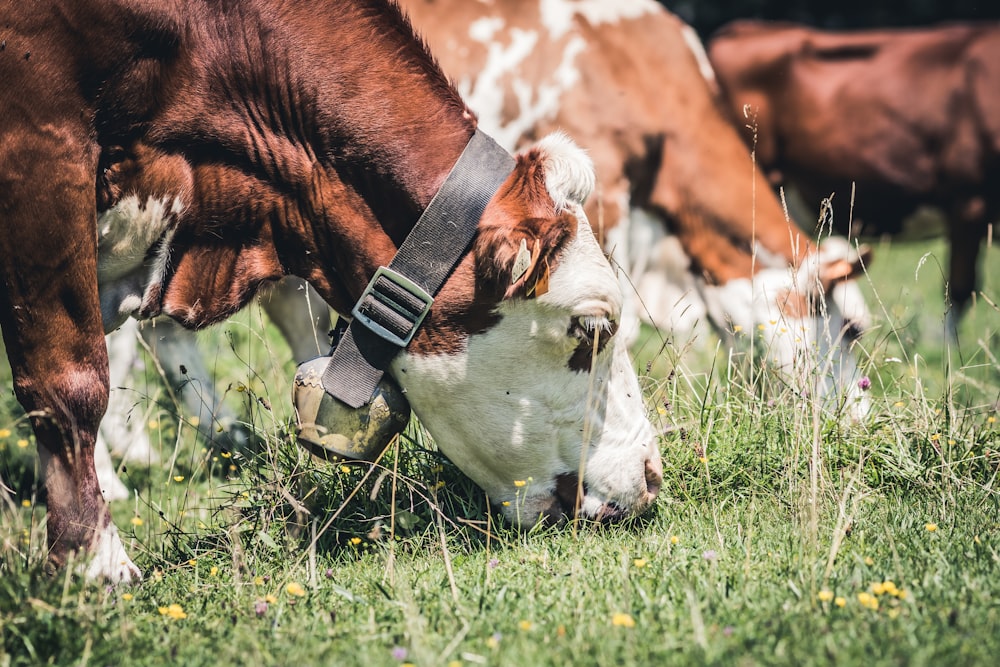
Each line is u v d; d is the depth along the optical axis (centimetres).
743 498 366
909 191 789
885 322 548
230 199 337
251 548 345
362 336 334
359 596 293
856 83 775
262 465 387
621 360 348
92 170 316
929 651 234
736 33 793
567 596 284
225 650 260
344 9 331
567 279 324
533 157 326
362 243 334
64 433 321
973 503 351
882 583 277
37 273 312
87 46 307
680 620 262
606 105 546
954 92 780
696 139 558
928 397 460
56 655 262
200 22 323
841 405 404
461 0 561
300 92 329
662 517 359
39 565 300
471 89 551
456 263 327
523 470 345
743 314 545
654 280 569
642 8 575
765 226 553
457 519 358
